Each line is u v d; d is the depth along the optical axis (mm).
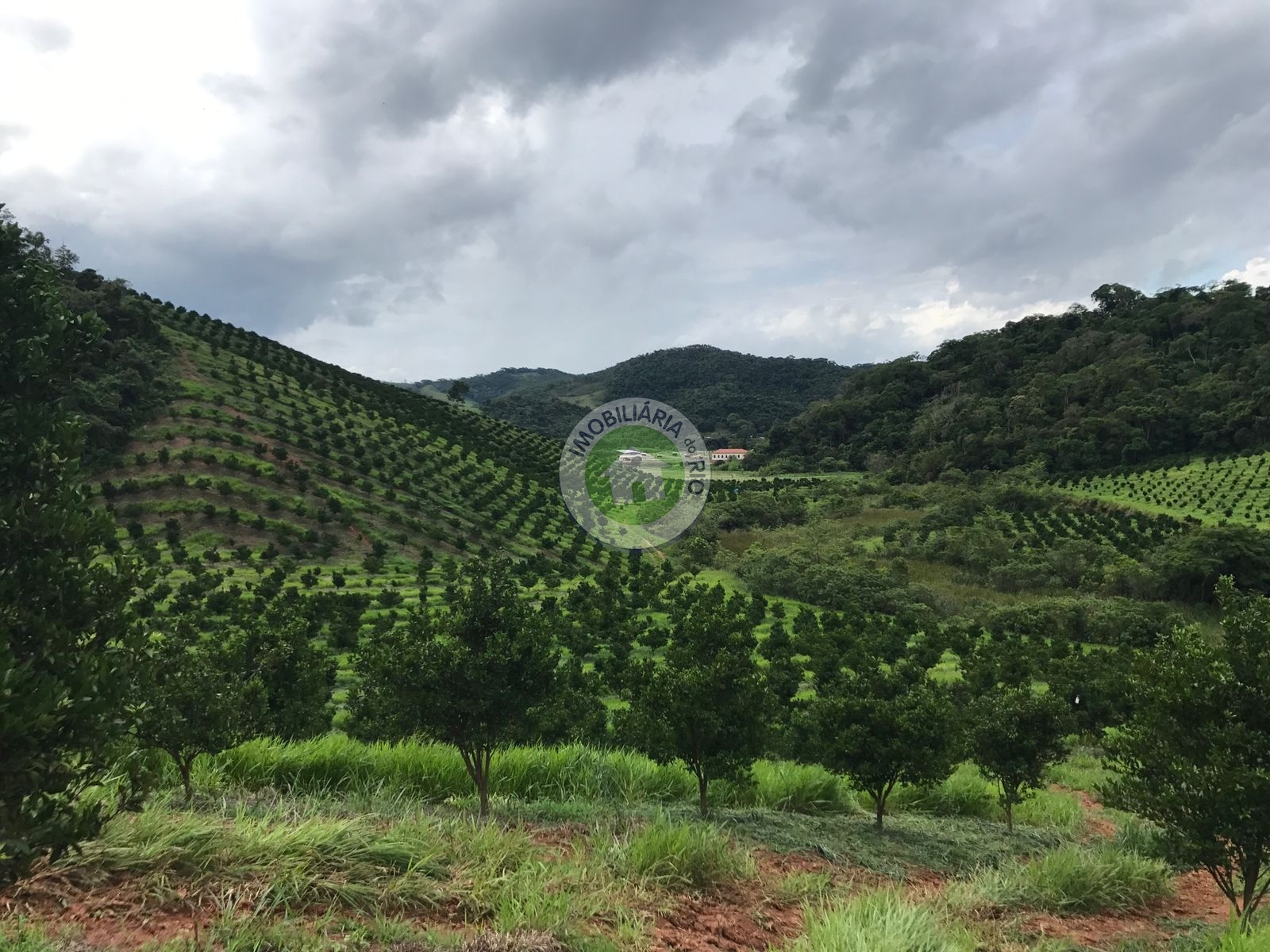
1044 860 8812
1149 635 47406
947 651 45625
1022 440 109000
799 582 61062
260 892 4770
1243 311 118562
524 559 67062
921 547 74250
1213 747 6559
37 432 3475
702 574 68312
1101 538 71750
